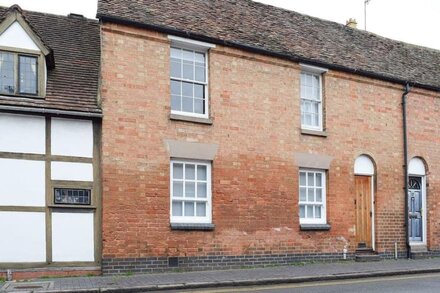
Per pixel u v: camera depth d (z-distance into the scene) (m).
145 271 12.20
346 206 15.42
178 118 12.91
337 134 15.47
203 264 12.92
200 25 13.84
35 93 11.84
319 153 15.06
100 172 11.98
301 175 14.92
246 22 15.26
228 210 13.42
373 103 16.31
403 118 16.89
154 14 13.25
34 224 11.40
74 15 15.03
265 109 14.27
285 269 13.19
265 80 14.38
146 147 12.48
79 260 11.68
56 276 11.41
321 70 15.35
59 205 11.60
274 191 14.17
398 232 16.41
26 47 11.85
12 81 11.70
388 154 16.44
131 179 12.23
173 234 12.62
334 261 14.98
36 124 11.66
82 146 11.94
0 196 11.21
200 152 13.16
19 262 11.21
